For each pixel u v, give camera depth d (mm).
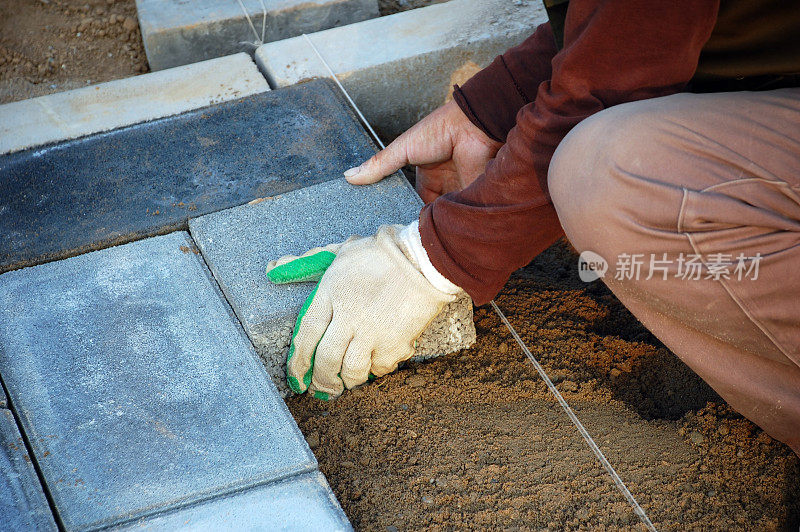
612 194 1356
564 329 2236
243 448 1671
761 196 1284
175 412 1735
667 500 1736
